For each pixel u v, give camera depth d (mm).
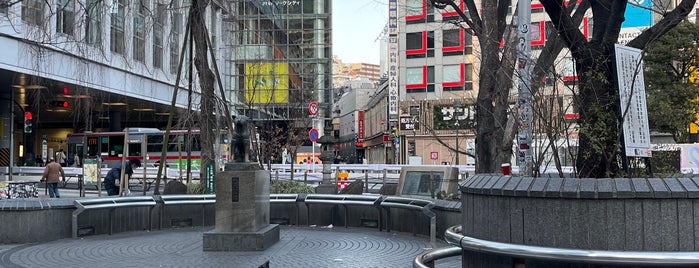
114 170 17203
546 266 4164
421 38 50719
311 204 14578
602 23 6727
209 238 10555
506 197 4359
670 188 3941
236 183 10688
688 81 29656
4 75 28625
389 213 13531
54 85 31281
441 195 14484
